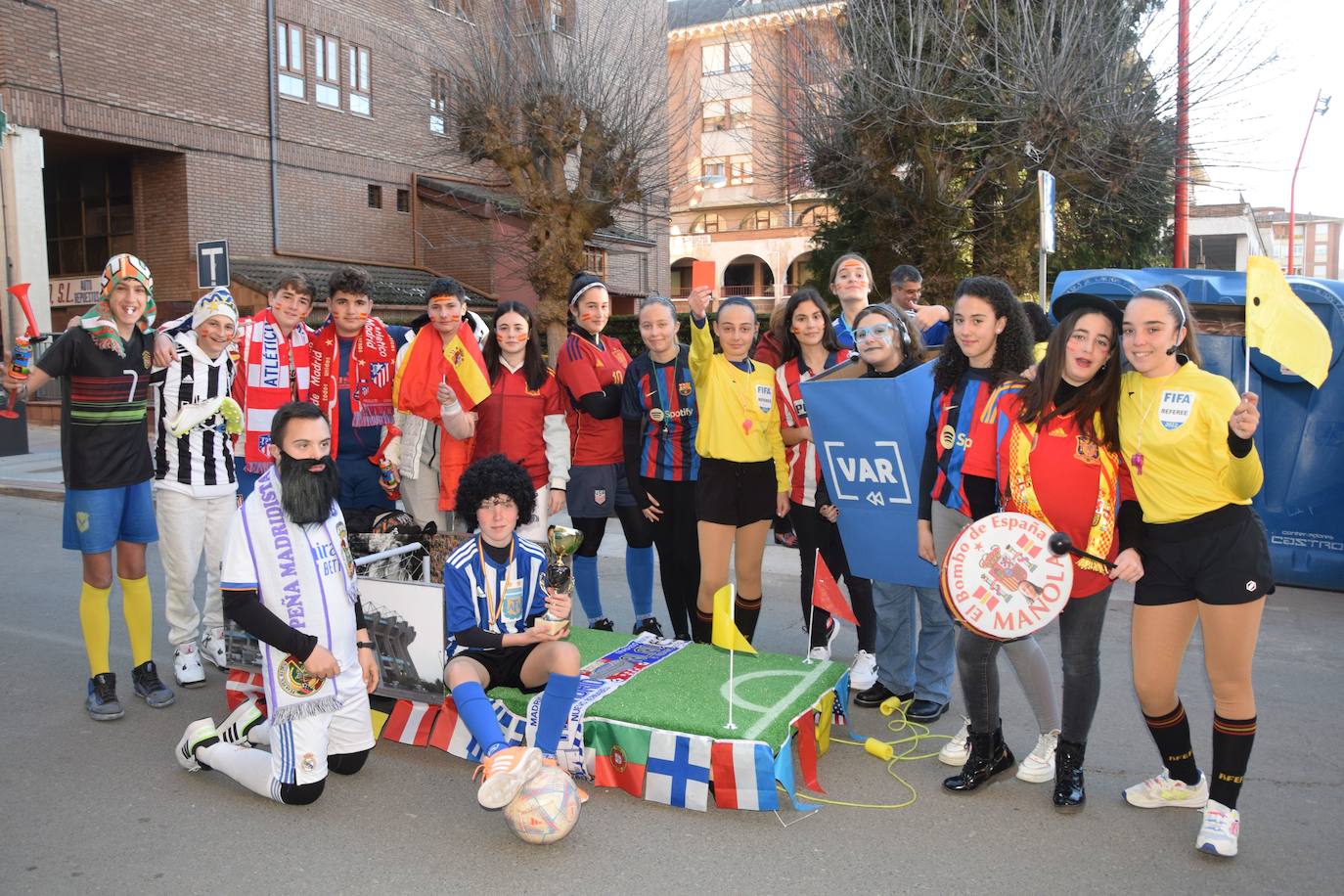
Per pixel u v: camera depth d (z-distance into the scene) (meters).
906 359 4.55
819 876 3.29
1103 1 13.55
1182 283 7.04
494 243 20.44
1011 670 5.48
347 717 3.93
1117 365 3.41
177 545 5.13
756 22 17.03
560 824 3.44
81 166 19.33
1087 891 3.19
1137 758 4.24
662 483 5.24
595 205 16.14
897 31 14.31
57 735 4.57
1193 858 3.39
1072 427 3.45
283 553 3.67
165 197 18.27
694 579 5.36
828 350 5.07
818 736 4.17
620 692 4.14
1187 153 14.04
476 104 15.99
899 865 3.36
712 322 5.16
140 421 4.86
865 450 4.22
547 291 16.44
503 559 4.03
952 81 14.38
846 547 4.50
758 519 4.92
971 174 15.66
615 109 16.17
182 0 17.72
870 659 5.16
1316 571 6.96
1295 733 4.50
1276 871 3.31
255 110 19.06
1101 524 3.43
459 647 4.15
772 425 4.88
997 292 3.69
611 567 7.99
